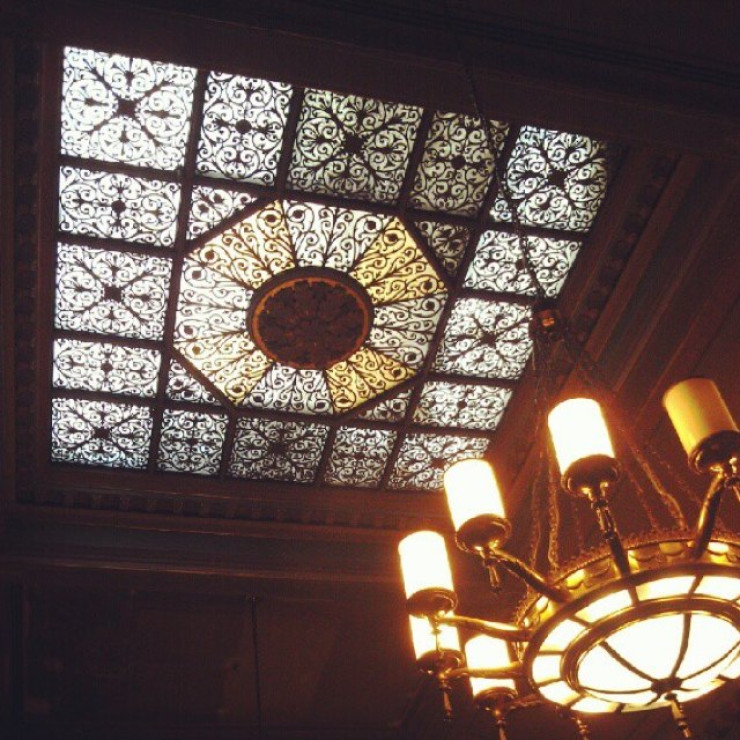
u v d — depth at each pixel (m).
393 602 5.53
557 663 2.74
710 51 3.54
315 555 5.31
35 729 6.03
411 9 3.33
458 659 2.89
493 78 3.47
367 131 4.02
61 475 4.90
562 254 4.49
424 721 6.39
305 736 6.39
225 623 5.61
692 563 2.42
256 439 5.00
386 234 4.33
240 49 3.32
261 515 5.23
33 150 3.82
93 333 4.48
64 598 5.29
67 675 5.80
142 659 5.78
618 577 2.42
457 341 4.75
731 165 3.89
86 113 3.82
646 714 6.00
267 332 4.56
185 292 4.40
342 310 4.53
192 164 4.00
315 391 4.86
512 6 3.39
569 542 5.32
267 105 3.89
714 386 2.55
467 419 5.08
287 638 5.78
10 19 3.14
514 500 5.31
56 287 4.30
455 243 4.40
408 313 4.61
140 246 4.21
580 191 4.29
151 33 3.23
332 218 4.25
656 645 2.61
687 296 4.30
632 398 4.65
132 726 6.17
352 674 6.07
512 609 5.48
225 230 4.21
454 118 4.02
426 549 2.86
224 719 6.29
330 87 3.49
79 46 3.25
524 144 4.12
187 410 4.83
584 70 3.51
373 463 5.20
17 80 3.60
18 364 4.46
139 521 5.08
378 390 4.91
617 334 4.62
